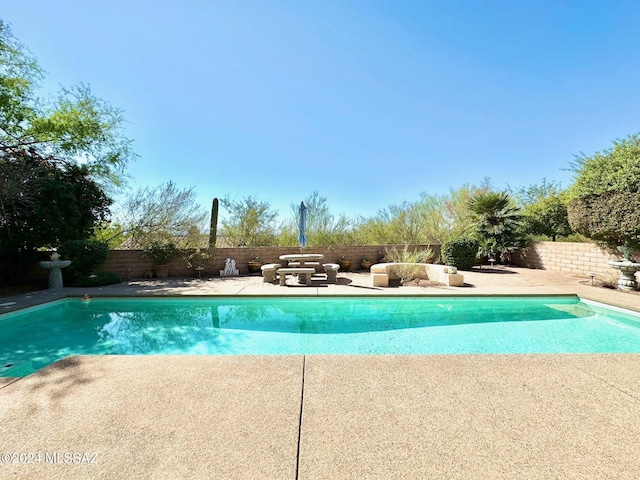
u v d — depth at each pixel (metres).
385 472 1.42
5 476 1.39
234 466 1.46
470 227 12.55
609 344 4.23
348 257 11.77
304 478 1.38
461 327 5.05
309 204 13.25
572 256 9.77
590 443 1.61
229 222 12.88
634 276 6.86
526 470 1.42
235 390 2.19
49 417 1.86
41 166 8.18
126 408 1.96
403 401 2.04
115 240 11.34
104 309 6.32
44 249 8.84
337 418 1.85
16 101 7.92
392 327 5.09
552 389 2.19
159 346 4.32
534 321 5.34
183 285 8.17
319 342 4.44
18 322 5.49
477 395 2.11
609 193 7.11
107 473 1.41
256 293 6.88
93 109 9.38
